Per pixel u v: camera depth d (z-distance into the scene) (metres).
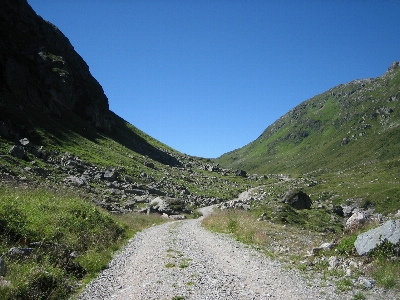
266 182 130.88
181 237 24.14
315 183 152.25
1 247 13.17
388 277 11.95
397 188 118.50
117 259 16.83
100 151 74.50
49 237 16.12
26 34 90.12
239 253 18.12
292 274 13.72
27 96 71.44
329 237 24.20
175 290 11.35
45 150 56.19
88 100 101.38
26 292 10.41
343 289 11.55
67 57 108.00
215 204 67.12
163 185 71.38
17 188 27.20
